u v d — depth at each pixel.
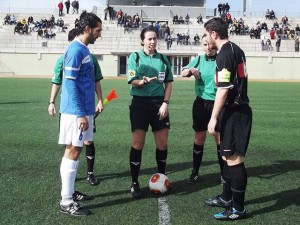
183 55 43.09
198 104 5.76
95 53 43.56
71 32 5.12
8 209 4.65
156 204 4.89
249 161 7.07
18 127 10.22
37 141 8.47
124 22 47.12
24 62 43.88
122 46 45.03
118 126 10.49
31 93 20.09
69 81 4.44
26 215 4.48
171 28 48.09
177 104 16.03
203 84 5.70
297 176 6.14
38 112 13.05
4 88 23.56
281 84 32.75
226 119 4.28
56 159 6.98
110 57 43.66
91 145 5.65
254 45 44.88
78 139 4.53
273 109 14.79
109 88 24.39
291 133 9.80
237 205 4.42
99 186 5.60
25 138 8.78
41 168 6.40
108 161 6.92
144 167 6.57
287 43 45.38
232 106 4.26
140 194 5.12
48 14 51.38
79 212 4.50
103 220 4.37
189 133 9.66
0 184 5.56
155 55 5.30
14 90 22.05
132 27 47.16
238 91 4.22
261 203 4.95
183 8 52.81
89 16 4.54
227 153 4.27
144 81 4.99
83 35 4.58
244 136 4.26
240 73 4.21
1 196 5.09
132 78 5.15
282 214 4.59
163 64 5.27
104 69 43.84
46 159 6.97
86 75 4.61
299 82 36.47
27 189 5.37
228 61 4.11
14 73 43.91
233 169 4.35
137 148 5.16
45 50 43.69
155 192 5.21
